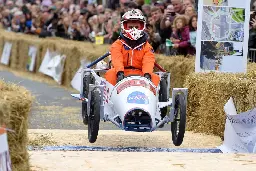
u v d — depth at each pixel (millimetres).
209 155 12336
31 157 11711
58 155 12039
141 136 17328
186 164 11406
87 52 28938
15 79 34812
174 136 15188
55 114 22078
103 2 35688
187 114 18344
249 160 11906
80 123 20312
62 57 32438
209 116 17453
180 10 25328
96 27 32469
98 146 15383
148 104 14180
